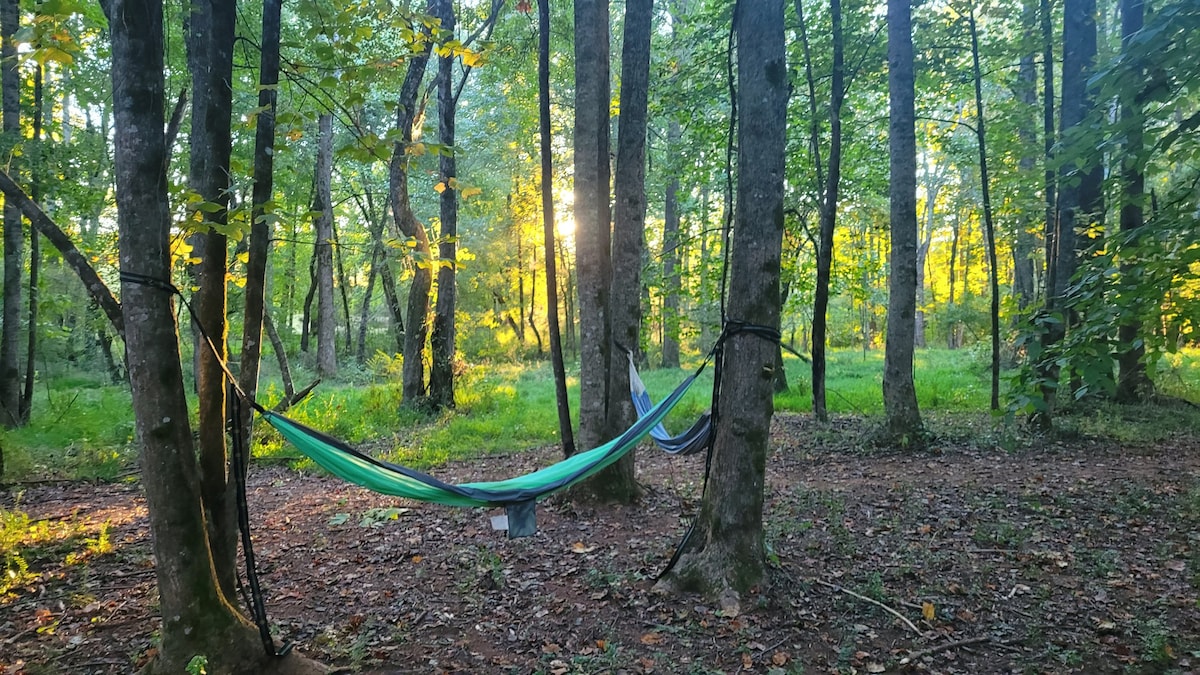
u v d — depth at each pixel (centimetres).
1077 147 470
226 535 389
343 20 421
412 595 496
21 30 346
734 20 477
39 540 604
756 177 452
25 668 392
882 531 605
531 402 1497
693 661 396
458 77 2325
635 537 606
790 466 878
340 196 2317
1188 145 446
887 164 1323
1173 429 962
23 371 1639
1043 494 694
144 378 332
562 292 3350
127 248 325
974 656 400
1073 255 957
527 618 456
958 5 1052
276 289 3102
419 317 1390
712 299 1527
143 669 353
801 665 385
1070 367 503
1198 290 454
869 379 1708
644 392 632
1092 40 940
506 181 2511
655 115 1278
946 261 3803
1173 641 399
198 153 570
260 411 366
